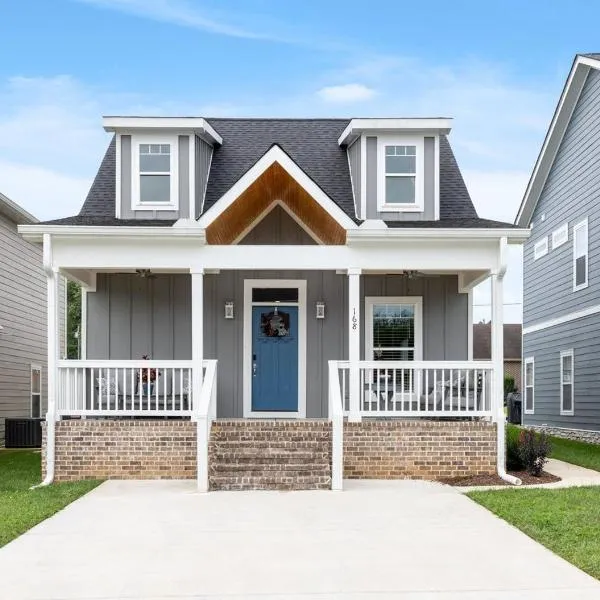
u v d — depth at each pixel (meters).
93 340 16.88
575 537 8.79
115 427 13.85
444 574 7.52
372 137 17.12
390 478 13.82
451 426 13.93
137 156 16.88
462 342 16.97
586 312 22.52
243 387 16.92
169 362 14.08
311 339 17.03
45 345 26.06
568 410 24.22
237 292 17.06
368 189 16.98
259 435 13.78
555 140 24.73
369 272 16.25
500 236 14.23
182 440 13.85
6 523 9.85
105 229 13.98
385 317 17.08
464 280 16.80
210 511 10.80
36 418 23.02
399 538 9.08
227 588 7.09
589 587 7.04
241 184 14.29
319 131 19.38
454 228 14.21
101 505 11.30
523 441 14.19
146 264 14.23
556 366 25.31
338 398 13.13
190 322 16.97
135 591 7.02
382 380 16.92
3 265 21.80
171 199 16.78
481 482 13.23
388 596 6.82
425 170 17.05
